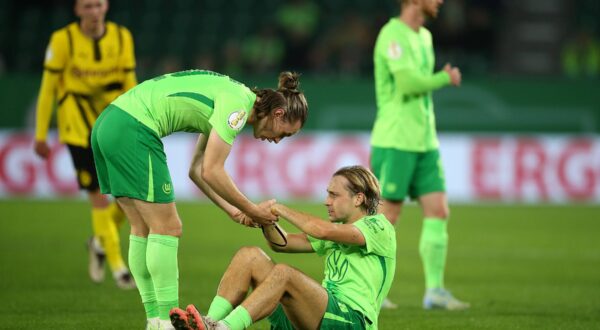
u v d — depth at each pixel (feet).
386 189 94.27
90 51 102.73
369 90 205.67
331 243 65.51
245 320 59.21
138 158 66.49
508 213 186.09
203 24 264.72
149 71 248.73
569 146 201.57
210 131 67.62
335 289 63.10
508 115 205.05
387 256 64.49
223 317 61.46
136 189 66.85
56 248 133.28
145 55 257.96
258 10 266.98
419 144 93.71
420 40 95.55
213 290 101.60
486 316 87.61
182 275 112.16
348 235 62.69
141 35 262.06
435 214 94.38
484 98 205.26
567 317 87.20
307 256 133.08
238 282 61.98
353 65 236.43
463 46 255.70
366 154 199.21
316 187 200.54
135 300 93.20
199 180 71.26
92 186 101.60
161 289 67.97
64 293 96.89
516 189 202.59
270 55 242.99
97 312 85.92
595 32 264.72
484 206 197.36
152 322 69.97
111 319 82.38
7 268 114.32
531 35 263.08
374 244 63.52
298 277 60.39
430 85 91.71
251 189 201.57
